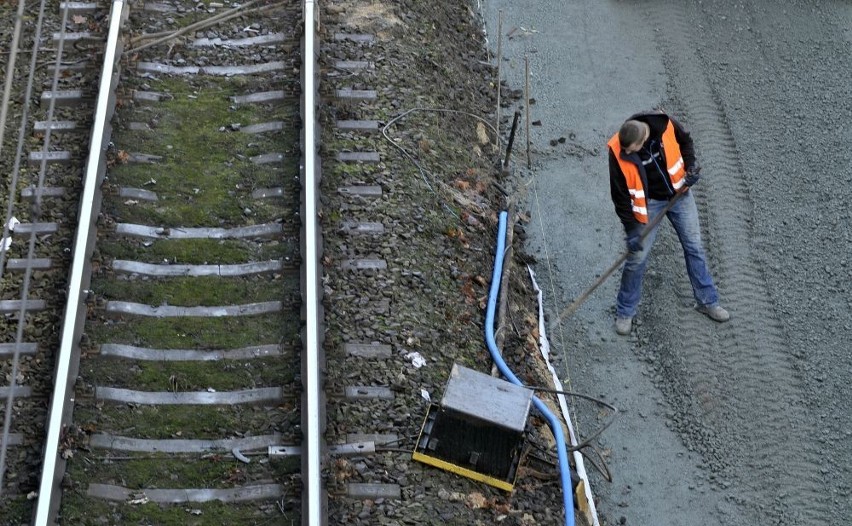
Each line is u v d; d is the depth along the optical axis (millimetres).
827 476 10758
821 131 14609
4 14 13773
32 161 11836
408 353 10484
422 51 14344
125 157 11977
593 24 16391
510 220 12867
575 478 10375
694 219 11875
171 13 13945
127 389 9898
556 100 15078
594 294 12555
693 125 14641
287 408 9875
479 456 9742
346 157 12273
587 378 11625
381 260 11203
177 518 9070
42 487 8789
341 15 14312
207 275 10945
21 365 9906
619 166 11320
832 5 16828
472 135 13969
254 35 13805
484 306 11523
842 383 11594
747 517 10422
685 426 11188
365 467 9539
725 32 16312
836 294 12523
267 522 9086
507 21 16391
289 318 10617
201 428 9703
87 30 13664
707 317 12273
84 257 10562
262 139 12523
